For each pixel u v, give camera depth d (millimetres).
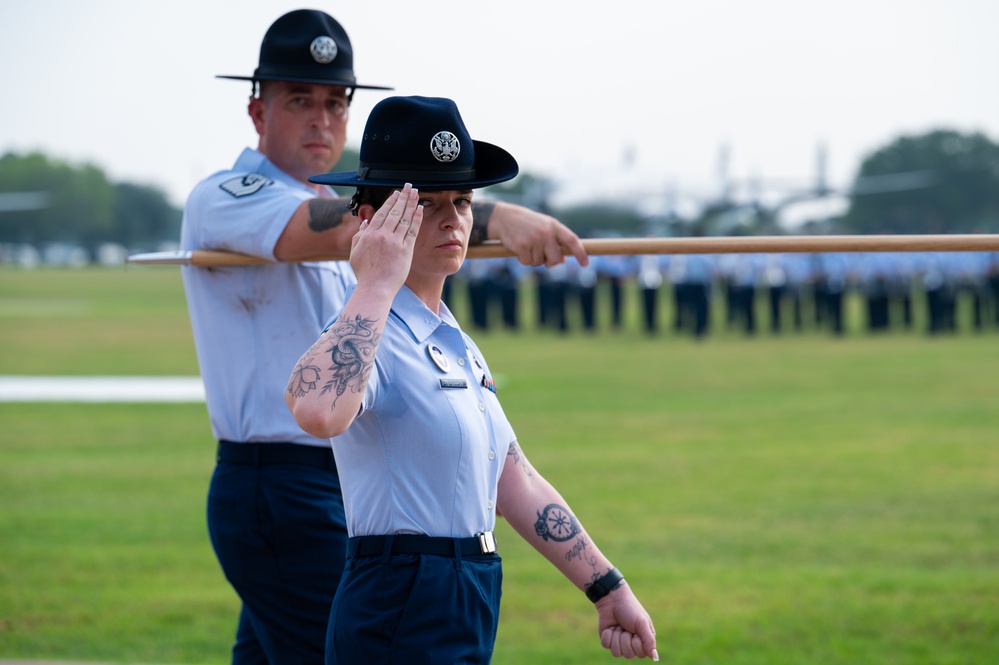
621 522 10461
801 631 7273
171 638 7297
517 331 38094
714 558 9164
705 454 13992
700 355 28266
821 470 12914
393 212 3400
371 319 3295
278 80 5027
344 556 4742
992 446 14383
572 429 16062
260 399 4789
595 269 37281
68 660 6848
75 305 52812
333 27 5156
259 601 4777
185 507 11289
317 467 4770
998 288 38094
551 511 3793
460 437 3484
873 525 10266
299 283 4879
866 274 37312
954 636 7121
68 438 15562
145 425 16734
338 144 5242
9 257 164250
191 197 4992
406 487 3457
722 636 7191
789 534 9961
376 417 3463
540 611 7855
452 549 3471
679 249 4406
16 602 8055
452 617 3430
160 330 36625
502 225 4484
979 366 24797
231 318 4859
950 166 144125
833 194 71875
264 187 4770
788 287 38812
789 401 19047
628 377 22906
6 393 20641
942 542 9617
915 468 12984
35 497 11766
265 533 4711
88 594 8281
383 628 3420
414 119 3584
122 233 192625
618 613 3750
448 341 3633
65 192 185500
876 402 18781
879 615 7570
